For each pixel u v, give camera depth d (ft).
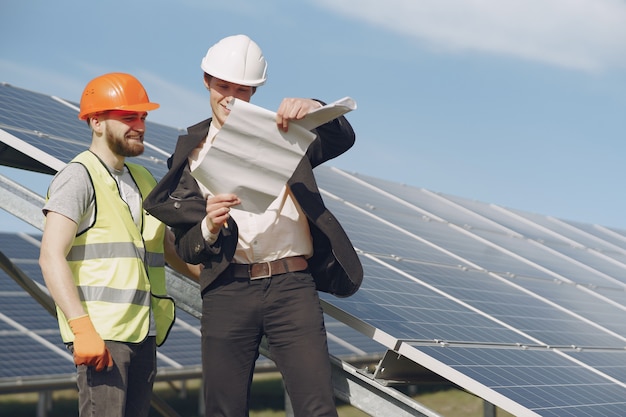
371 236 27.73
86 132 25.54
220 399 15.35
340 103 13.38
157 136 29.73
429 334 19.31
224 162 14.02
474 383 17.33
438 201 44.01
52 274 13.92
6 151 22.50
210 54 15.58
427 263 27.17
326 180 36.52
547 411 17.46
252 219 15.42
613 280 37.83
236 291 15.38
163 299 16.25
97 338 13.92
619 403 20.31
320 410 14.89
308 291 15.46
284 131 13.87
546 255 38.63
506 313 24.67
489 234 38.86
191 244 14.84
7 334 37.76
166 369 38.29
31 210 19.56
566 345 23.86
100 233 14.83
